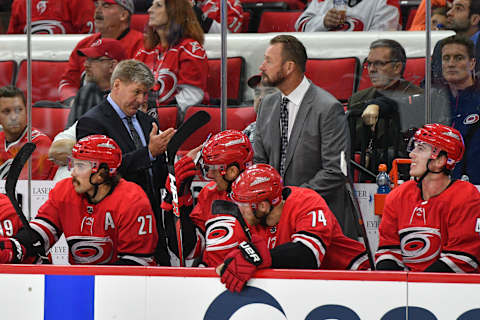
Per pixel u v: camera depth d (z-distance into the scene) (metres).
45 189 12.11
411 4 11.91
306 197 8.73
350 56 11.88
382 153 11.68
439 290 7.63
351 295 7.77
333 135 11.45
